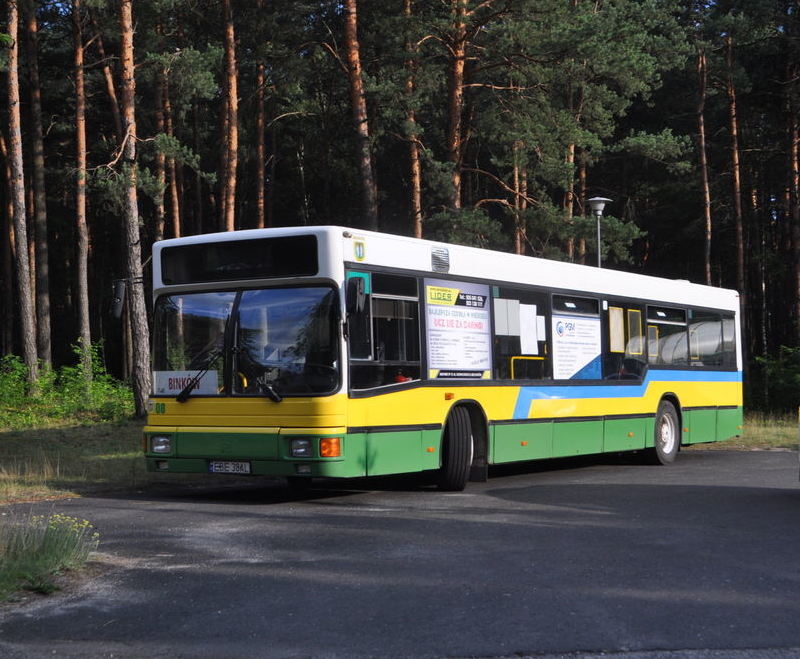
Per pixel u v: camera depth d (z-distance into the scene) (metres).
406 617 6.67
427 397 13.36
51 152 45.94
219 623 6.55
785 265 48.84
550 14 32.12
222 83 40.34
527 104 33.47
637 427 17.78
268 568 8.29
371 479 15.88
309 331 12.24
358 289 12.05
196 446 12.66
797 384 36.09
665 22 40.94
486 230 30.84
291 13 39.62
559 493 13.52
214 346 12.71
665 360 18.70
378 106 35.28
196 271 12.92
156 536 9.93
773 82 43.03
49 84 41.19
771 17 40.59
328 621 6.58
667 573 8.06
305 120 50.97
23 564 7.89
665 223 50.84
